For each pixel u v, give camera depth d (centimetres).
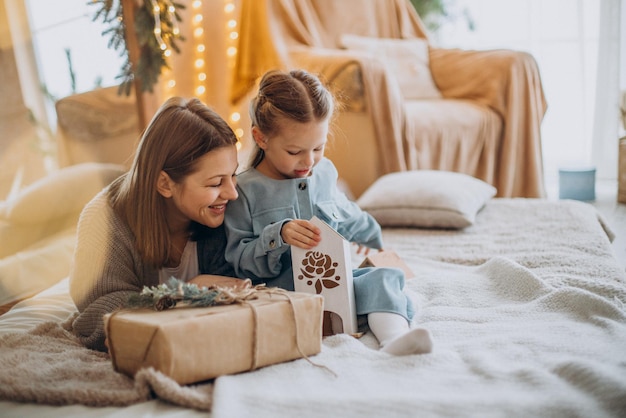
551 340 112
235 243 135
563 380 96
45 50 179
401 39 347
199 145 123
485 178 294
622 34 349
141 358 98
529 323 125
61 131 185
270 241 127
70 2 187
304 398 91
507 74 297
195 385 100
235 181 134
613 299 138
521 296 142
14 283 164
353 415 88
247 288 112
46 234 175
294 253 125
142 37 224
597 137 364
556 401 89
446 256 185
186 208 128
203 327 98
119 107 217
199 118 126
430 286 152
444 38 409
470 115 288
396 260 159
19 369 106
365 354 109
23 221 171
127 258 129
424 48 336
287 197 138
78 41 194
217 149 125
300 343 107
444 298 143
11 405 99
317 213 142
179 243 137
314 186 143
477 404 89
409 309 131
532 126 298
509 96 295
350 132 266
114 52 215
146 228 128
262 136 134
